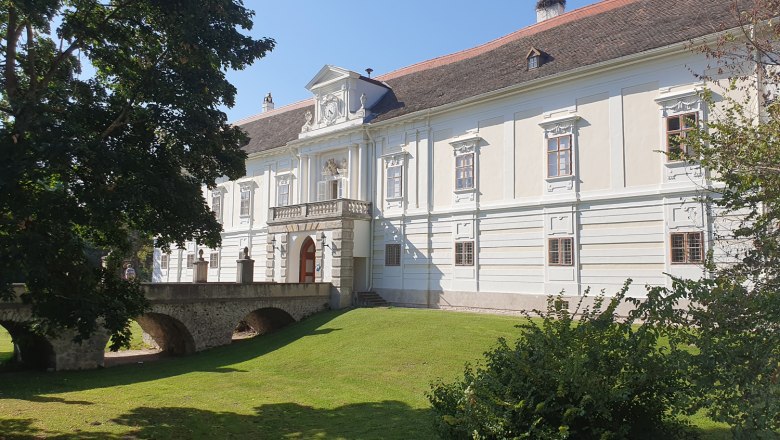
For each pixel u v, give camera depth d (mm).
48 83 11281
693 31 21781
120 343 12102
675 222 21672
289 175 40562
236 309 27750
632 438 8484
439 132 31094
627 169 23234
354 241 33062
